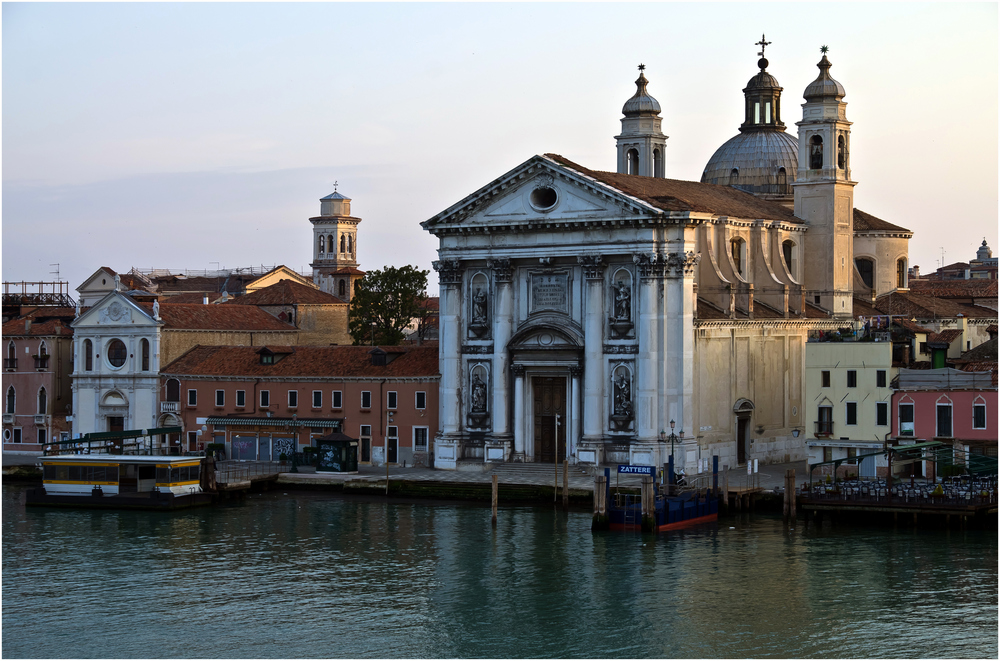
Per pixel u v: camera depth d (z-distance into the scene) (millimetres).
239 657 60469
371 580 72125
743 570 72812
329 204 188875
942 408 88125
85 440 103062
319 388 108125
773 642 61344
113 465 96562
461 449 102562
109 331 115812
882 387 90875
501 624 64312
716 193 112750
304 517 89625
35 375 121438
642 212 94750
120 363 115938
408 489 96688
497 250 101125
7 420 122688
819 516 83938
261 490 100500
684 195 105312
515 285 101375
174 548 80750
